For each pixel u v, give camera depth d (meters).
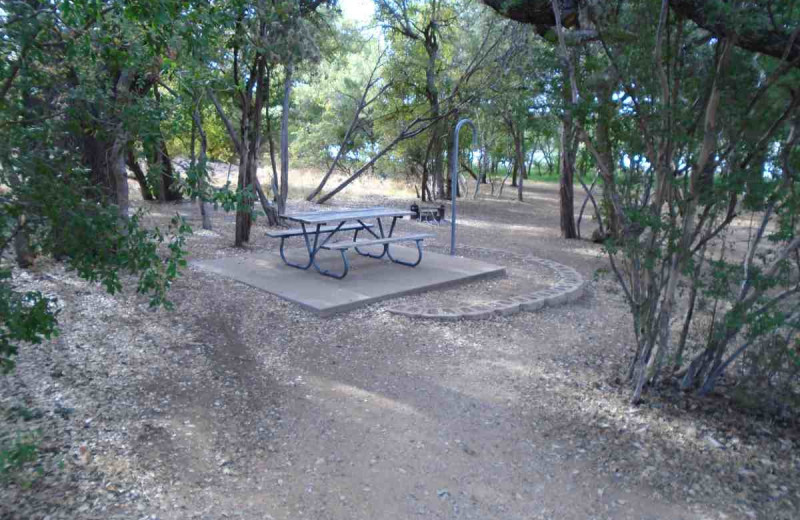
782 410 3.93
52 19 2.75
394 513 2.89
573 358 5.12
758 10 3.24
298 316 6.02
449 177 24.03
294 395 4.23
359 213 8.68
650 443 3.62
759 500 3.06
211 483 3.08
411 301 6.67
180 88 5.71
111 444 3.38
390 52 19.11
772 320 3.45
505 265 9.08
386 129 21.55
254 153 9.91
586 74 3.95
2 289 2.68
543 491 3.12
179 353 4.91
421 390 4.38
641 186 3.95
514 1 4.35
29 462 3.07
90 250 2.92
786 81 3.31
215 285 7.07
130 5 2.83
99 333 5.17
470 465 3.36
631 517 2.91
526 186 32.94
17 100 2.80
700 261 3.97
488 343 5.46
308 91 23.67
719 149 3.67
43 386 4.06
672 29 3.82
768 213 3.61
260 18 7.96
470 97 16.27
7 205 2.72
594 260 10.13
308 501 2.96
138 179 14.87
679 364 4.39
